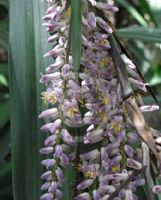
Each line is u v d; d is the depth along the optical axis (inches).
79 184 11.3
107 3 11.6
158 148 10.9
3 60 33.5
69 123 11.3
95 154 11.3
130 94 10.7
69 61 11.1
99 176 11.2
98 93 11.2
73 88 11.0
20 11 14.7
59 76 11.2
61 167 13.8
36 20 14.7
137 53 30.9
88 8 11.2
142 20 29.3
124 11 33.9
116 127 10.9
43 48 14.5
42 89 14.2
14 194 13.8
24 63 14.4
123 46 11.6
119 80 10.9
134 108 10.9
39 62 14.4
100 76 11.2
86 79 11.1
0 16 29.8
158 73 31.0
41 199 11.6
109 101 10.9
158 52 32.4
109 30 11.1
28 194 13.9
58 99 11.1
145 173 11.1
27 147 14.0
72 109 11.1
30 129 14.1
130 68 11.4
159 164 10.8
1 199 22.1
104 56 11.2
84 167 11.3
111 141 11.1
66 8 11.1
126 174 10.8
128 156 11.3
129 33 21.2
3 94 27.7
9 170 22.3
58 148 11.4
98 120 11.1
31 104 14.1
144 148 11.1
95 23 10.8
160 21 28.8
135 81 11.3
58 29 11.4
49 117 11.3
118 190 10.7
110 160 10.9
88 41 11.0
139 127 10.7
